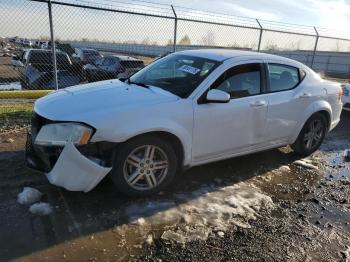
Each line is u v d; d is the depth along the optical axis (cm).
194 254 312
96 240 320
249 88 462
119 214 362
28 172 438
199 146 420
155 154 394
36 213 352
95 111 360
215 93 407
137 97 395
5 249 298
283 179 488
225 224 361
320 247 338
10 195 382
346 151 607
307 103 535
